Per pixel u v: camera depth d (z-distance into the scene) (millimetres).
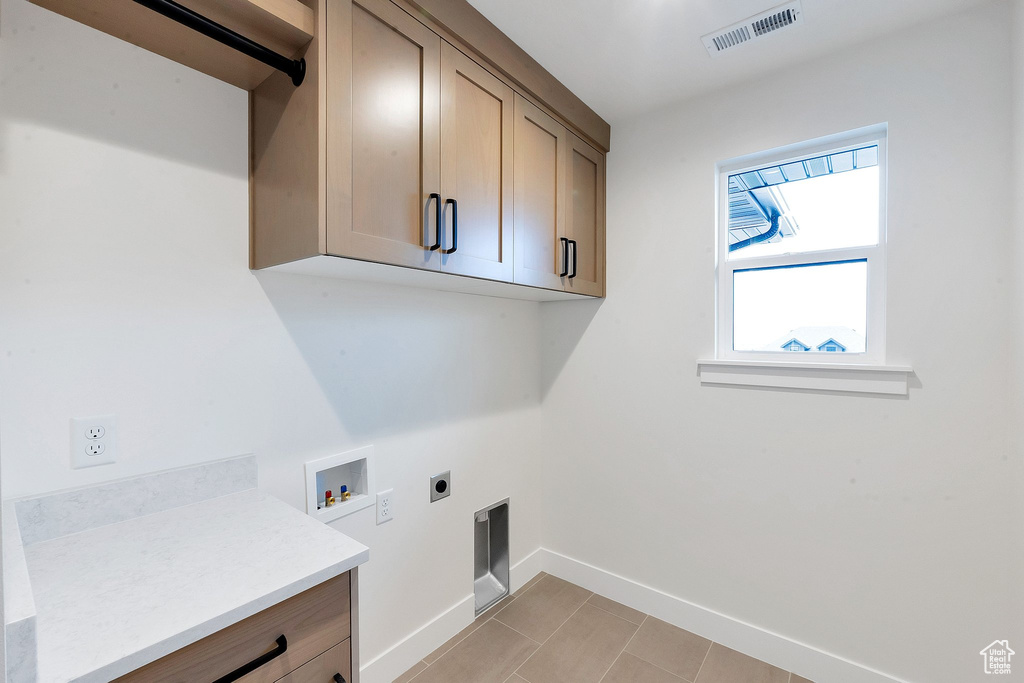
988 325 1465
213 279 1283
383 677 1718
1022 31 1332
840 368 1679
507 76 1650
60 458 1046
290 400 1454
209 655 764
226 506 1215
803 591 1788
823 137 1736
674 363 2078
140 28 1077
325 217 1116
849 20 1542
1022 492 1346
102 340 1102
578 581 2398
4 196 978
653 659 1859
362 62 1203
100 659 646
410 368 1836
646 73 1847
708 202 1991
